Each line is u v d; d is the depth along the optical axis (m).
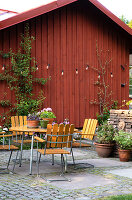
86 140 11.24
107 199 4.49
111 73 13.11
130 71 15.71
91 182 5.56
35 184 5.39
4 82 10.26
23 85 10.66
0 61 10.17
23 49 10.66
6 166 6.90
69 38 11.86
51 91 11.33
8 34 10.33
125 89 13.63
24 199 4.53
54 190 5.02
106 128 8.48
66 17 11.78
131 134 7.83
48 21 11.28
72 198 4.59
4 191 4.94
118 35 13.38
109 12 12.34
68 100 11.77
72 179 5.79
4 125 10.23
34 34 10.95
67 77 11.77
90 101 12.40
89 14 12.48
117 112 8.45
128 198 4.50
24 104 10.62
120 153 7.65
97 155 8.62
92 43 12.55
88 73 12.38
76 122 11.95
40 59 11.07
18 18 9.74
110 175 6.12
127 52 13.71
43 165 7.10
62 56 11.64
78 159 7.96
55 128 6.09
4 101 10.17
